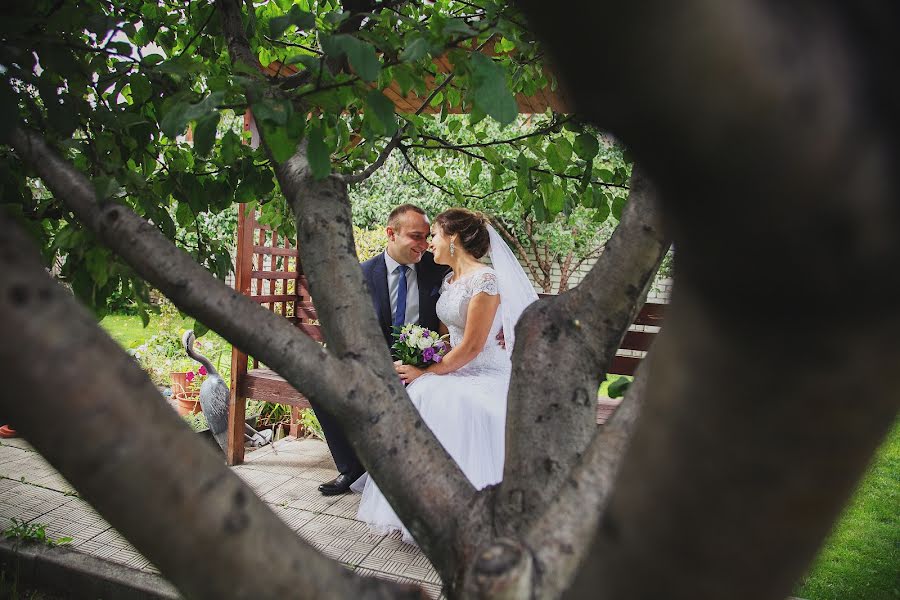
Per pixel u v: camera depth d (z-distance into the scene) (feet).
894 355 0.80
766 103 0.71
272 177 6.05
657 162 0.80
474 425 11.17
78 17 4.08
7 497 11.94
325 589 1.50
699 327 0.87
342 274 2.94
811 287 0.76
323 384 2.48
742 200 0.74
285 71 12.68
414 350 12.00
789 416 0.85
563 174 6.74
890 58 0.73
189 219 6.43
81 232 4.27
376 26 4.75
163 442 1.23
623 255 2.48
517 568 1.57
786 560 0.98
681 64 0.71
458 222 12.91
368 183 30.55
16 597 8.79
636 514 1.04
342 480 13.28
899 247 0.73
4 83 2.82
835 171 0.71
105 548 10.16
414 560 10.39
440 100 8.28
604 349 2.56
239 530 1.32
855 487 0.93
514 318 12.57
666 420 0.96
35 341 1.08
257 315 2.49
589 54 0.75
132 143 5.44
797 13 0.72
